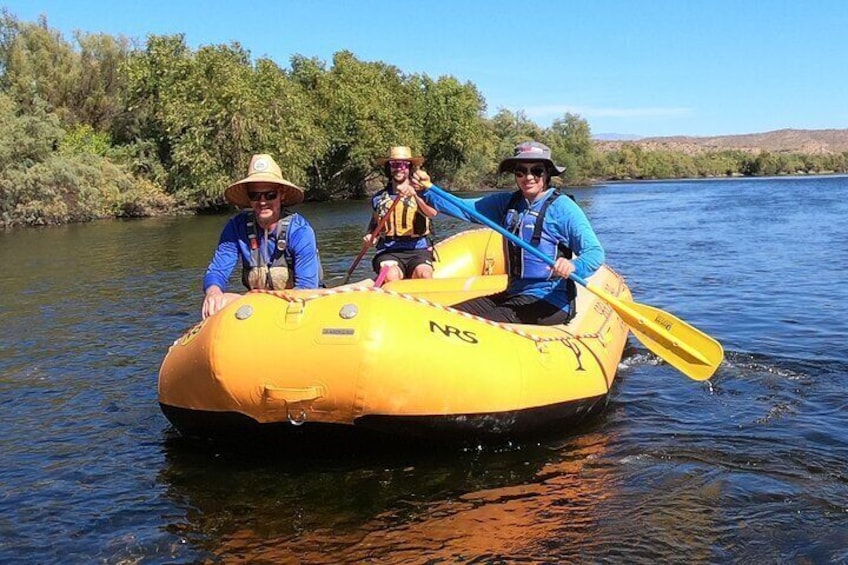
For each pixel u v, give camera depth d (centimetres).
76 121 3188
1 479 356
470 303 460
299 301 354
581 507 317
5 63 3192
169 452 386
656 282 937
